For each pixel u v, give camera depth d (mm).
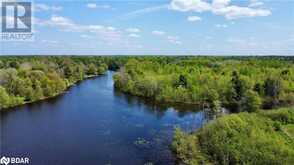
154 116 63625
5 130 51875
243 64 130250
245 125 43531
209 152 40000
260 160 34875
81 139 47312
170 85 89062
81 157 40125
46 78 87188
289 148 37562
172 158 40312
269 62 135375
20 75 84812
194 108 73688
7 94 71812
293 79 94625
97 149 43156
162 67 121688
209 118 57281
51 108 69438
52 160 39000
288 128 45719
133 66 121438
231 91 81625
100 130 52281
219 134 41281
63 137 48281
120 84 99625
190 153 40188
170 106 75875
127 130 52594
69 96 85188
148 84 87938
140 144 45500
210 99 80125
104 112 66062
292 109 54594
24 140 46594
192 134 46594
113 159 39688
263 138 39562
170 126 55625
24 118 60250
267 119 48750
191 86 85875
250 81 88000
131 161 39125
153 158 40281
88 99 81188
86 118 60469
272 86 82125
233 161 36344
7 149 42656
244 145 37844
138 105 75125
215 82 88000
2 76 76188
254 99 73188
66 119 59531
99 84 111562
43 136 48656
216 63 135250
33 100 77688
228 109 75188
